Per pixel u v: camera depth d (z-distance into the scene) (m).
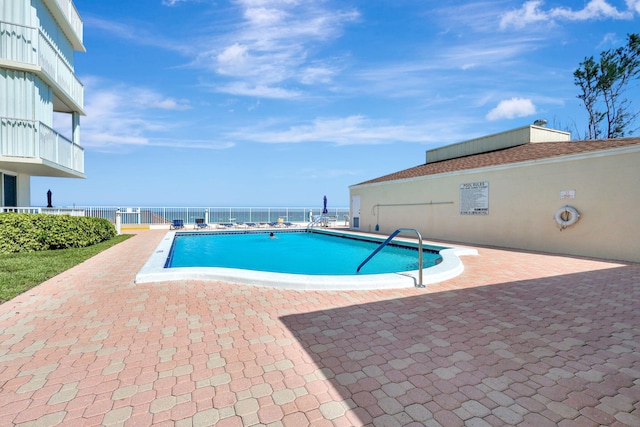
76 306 4.01
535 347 2.90
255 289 4.85
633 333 3.23
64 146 12.33
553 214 9.13
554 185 9.11
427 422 1.86
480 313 3.84
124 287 4.94
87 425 1.83
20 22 10.26
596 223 8.20
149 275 5.25
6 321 3.49
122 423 1.85
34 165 10.72
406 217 14.56
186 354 2.73
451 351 2.81
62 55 13.23
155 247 9.83
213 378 2.35
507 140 14.38
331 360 2.63
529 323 3.51
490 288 5.04
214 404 2.03
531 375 2.40
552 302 4.30
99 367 2.50
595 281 5.55
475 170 11.36
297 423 1.85
